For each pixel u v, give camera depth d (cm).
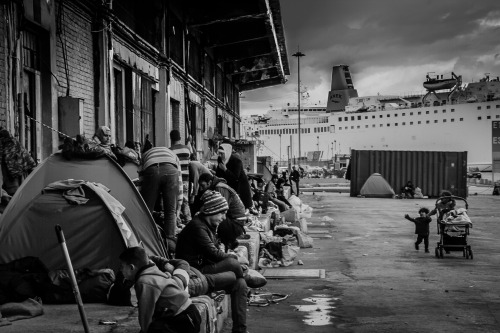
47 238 709
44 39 1051
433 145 16425
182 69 2238
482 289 1005
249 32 2772
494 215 2812
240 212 1004
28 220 714
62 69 1119
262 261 1220
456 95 17800
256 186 2072
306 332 718
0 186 762
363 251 1520
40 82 1051
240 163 1345
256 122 18688
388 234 1944
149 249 768
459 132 16188
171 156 923
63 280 656
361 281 1083
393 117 17000
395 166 4538
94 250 707
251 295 927
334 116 17800
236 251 976
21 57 951
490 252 1512
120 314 605
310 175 11738
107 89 1327
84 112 1234
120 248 711
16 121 920
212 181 1012
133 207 772
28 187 746
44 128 1056
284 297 919
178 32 2275
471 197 4719
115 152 1051
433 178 4478
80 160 775
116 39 1441
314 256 1423
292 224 1889
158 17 1928
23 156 798
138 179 991
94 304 655
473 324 763
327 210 3123
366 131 17225
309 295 950
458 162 4456
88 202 720
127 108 1608
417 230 1513
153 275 465
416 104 17962
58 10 1102
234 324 666
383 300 912
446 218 1416
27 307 598
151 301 458
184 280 488
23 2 949
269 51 3203
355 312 829
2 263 695
